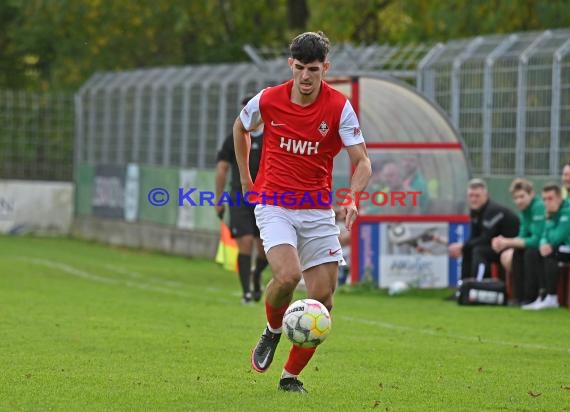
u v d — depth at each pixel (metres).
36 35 119.69
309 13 108.25
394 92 59.66
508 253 53.06
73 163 99.69
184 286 60.56
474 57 65.00
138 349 34.16
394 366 32.22
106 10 114.25
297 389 27.12
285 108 26.52
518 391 28.23
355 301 54.22
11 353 32.75
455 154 60.12
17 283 58.44
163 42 118.31
